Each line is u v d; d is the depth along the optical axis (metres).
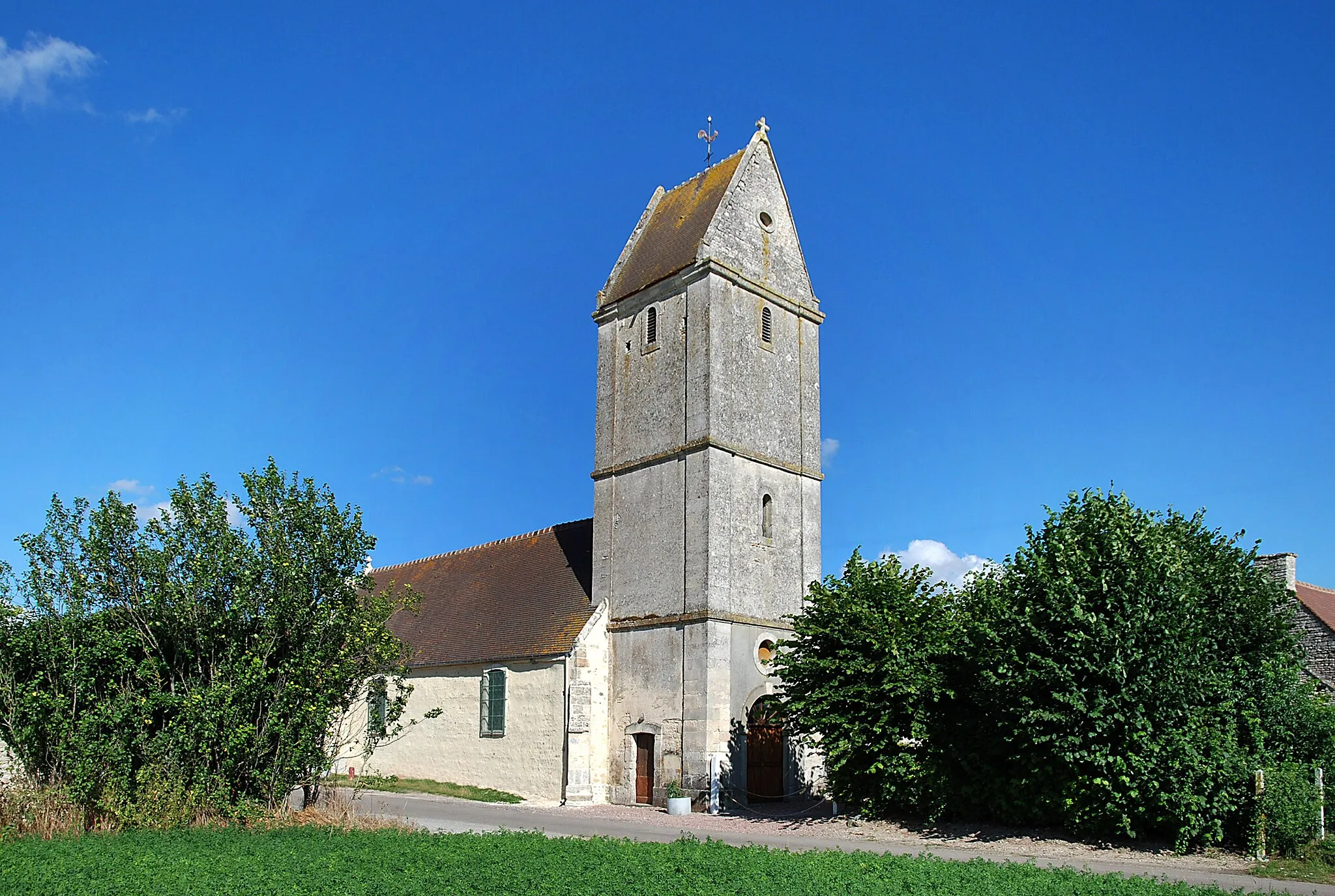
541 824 22.94
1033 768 19.33
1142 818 18.44
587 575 32.03
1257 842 17.52
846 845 19.50
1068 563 19.50
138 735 18.14
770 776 27.80
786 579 29.53
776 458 29.94
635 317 31.48
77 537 18.50
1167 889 13.02
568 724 28.34
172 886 12.41
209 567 18.77
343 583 20.14
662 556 28.67
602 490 31.11
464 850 15.44
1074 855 18.08
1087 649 18.48
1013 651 19.25
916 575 24.03
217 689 18.23
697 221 30.92
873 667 22.19
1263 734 18.38
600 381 32.16
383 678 21.77
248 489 19.58
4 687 17.94
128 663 18.23
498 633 32.44
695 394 28.72
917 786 21.50
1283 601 19.89
